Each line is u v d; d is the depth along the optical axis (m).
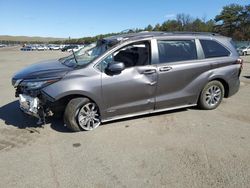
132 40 5.25
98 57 5.00
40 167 3.87
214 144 4.55
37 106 4.83
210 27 79.44
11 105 6.98
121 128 5.23
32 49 72.38
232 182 3.48
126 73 5.13
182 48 5.77
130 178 3.59
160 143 4.60
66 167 3.86
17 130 5.20
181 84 5.74
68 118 4.91
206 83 6.09
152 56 5.39
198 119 5.73
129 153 4.25
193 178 3.57
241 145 4.52
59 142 4.66
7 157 4.17
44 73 4.91
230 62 6.29
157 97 5.53
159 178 3.58
